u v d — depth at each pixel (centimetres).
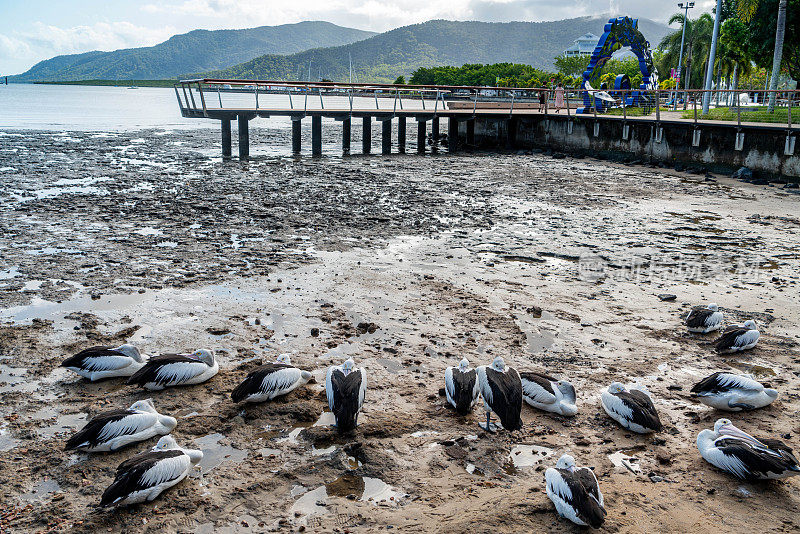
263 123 6375
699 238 1700
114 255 1445
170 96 16012
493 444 730
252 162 3161
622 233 1742
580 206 2112
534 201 2194
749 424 777
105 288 1223
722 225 1855
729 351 980
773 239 1697
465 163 3288
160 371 826
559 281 1324
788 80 5600
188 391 841
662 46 8325
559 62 12938
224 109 3328
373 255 1491
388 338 1023
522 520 584
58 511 600
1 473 656
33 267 1342
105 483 645
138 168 2844
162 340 993
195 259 1427
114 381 866
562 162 3353
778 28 3819
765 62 4944
